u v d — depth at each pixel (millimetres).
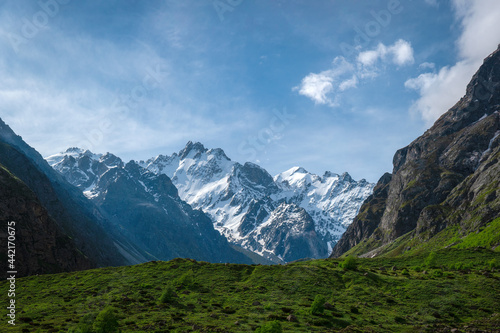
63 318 74688
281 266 110062
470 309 75562
